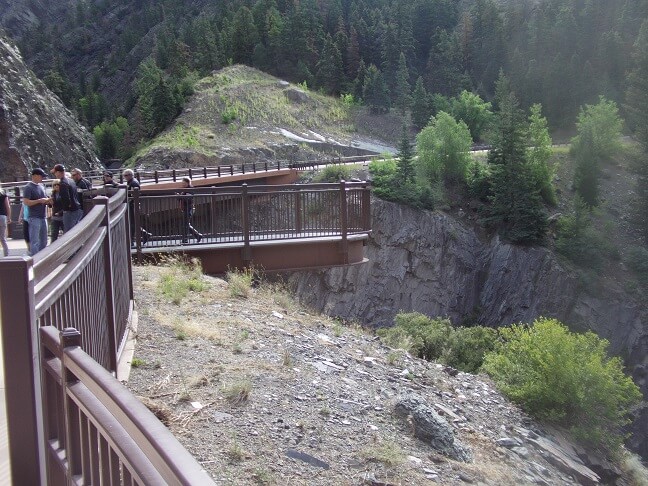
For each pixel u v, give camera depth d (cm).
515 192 6650
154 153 9294
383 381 942
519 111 6944
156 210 1570
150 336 875
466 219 6875
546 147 7394
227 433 631
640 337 6166
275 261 1667
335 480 601
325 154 10069
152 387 699
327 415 738
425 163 7081
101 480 255
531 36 15388
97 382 249
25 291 309
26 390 312
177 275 1302
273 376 809
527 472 844
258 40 14950
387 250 6138
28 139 6750
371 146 11175
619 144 8675
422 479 657
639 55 8800
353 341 1144
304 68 14112
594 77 13738
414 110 12425
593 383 1200
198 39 16638
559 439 1098
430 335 1872
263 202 1675
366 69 14325
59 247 387
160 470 186
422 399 861
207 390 719
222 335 940
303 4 16900
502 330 1429
